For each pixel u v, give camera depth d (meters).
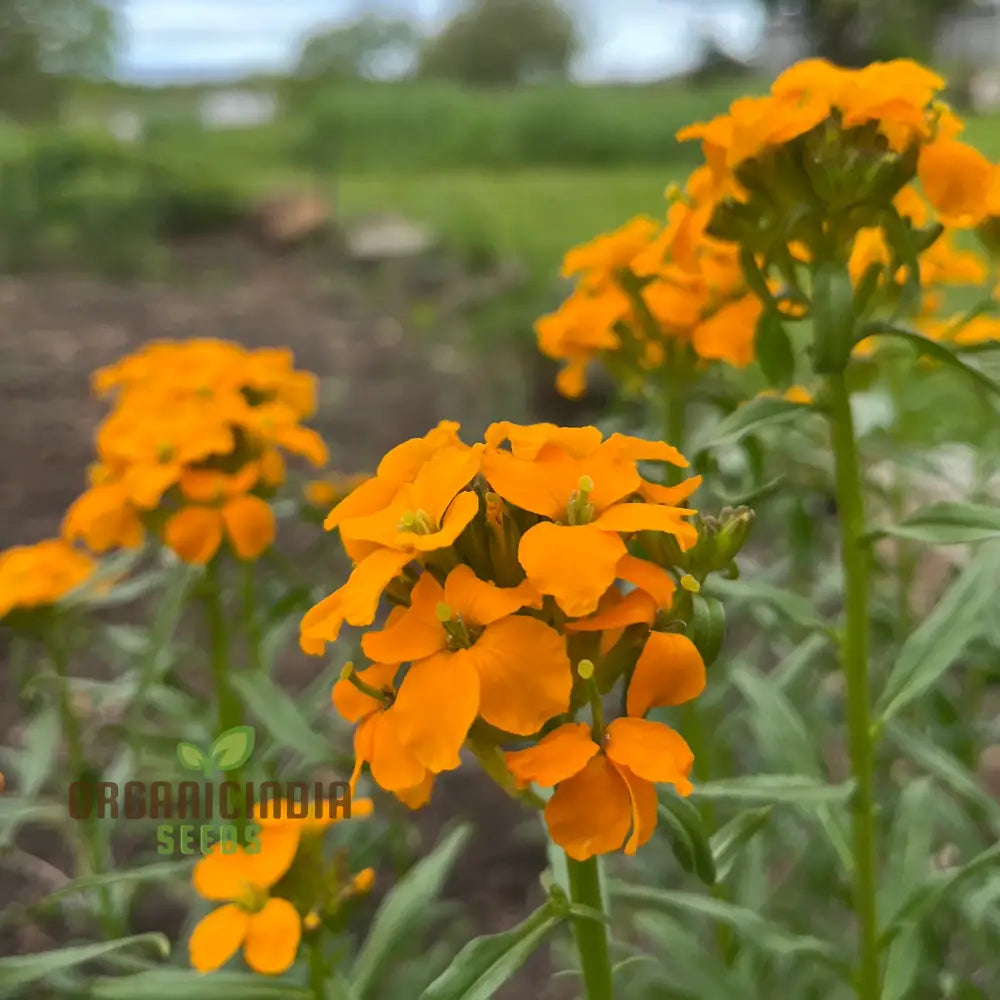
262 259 1.47
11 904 0.35
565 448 0.19
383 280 1.28
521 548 0.17
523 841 0.39
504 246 1.24
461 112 2.20
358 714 0.19
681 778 0.17
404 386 0.87
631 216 1.26
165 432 0.27
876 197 0.22
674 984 0.25
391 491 0.19
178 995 0.22
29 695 0.29
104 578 0.30
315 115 2.28
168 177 1.63
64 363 0.91
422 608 0.18
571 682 0.17
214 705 0.31
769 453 0.32
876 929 0.24
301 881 0.22
